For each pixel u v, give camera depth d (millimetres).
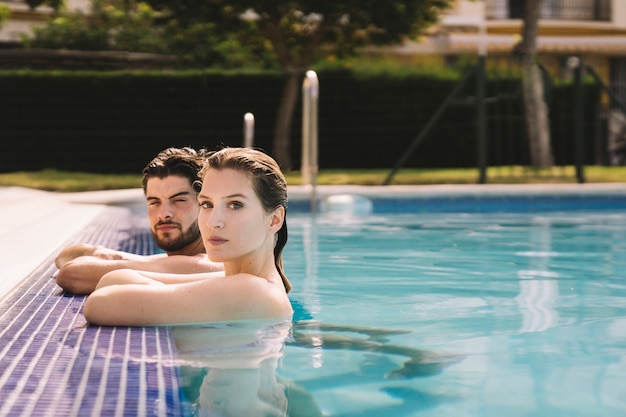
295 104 12609
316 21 13258
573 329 2240
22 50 12648
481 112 9289
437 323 2314
